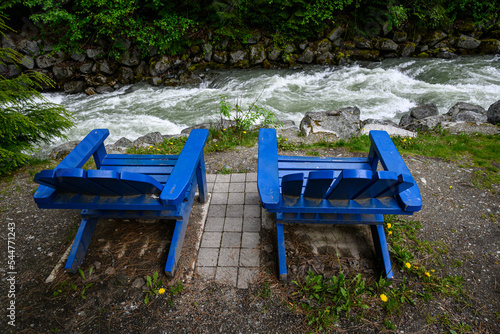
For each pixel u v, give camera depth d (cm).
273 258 227
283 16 1077
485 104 786
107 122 769
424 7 1123
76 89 966
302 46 1122
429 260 225
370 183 157
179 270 218
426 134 460
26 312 195
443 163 353
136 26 985
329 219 214
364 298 198
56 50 946
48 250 242
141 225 256
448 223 260
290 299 199
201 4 1072
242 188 308
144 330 185
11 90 362
